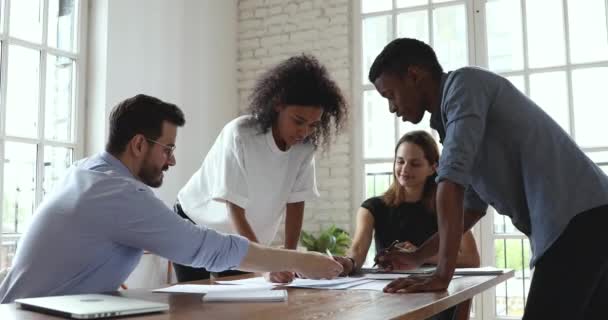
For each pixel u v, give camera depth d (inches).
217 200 90.2
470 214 78.5
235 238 61.5
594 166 61.5
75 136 158.9
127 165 68.2
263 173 89.4
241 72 211.2
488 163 63.5
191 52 190.5
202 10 195.9
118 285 64.3
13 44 144.7
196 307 51.5
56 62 155.5
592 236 57.1
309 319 44.6
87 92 161.5
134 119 67.7
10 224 142.0
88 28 162.6
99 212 58.8
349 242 178.7
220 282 74.6
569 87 171.0
